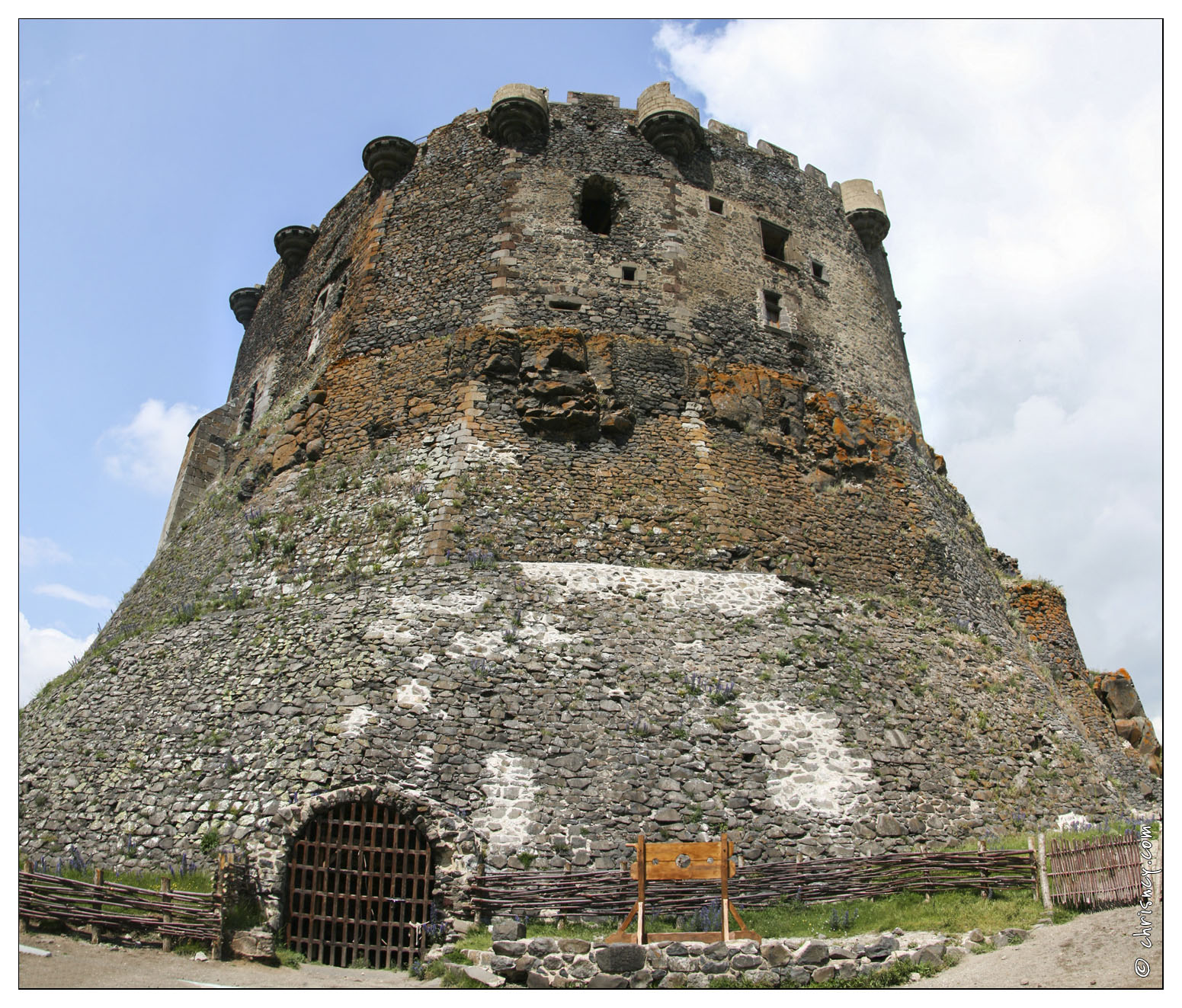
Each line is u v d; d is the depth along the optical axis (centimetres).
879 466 2027
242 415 2467
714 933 978
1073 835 1333
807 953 905
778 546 1758
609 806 1244
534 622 1462
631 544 1666
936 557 1945
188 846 1210
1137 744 2022
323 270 2453
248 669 1452
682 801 1270
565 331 1880
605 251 2073
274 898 1080
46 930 998
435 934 1052
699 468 1795
